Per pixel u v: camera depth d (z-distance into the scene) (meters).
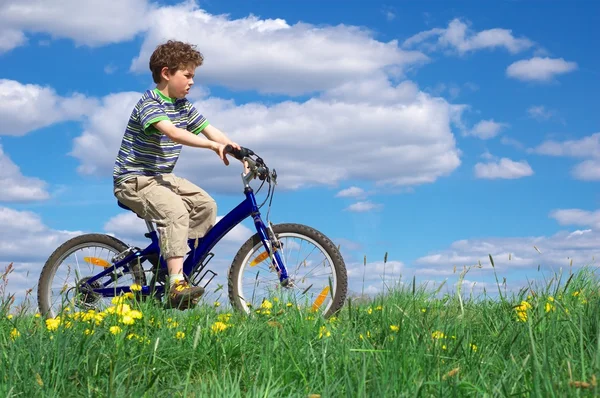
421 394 1.95
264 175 4.46
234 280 4.48
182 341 2.88
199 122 4.76
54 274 4.97
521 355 2.53
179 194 4.50
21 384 2.23
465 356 2.40
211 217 4.51
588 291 3.80
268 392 2.16
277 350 2.59
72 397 2.23
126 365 2.43
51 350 2.47
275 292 3.91
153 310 3.40
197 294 4.15
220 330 3.02
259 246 4.51
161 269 4.58
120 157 4.53
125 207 4.64
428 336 2.55
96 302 4.73
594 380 1.75
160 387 2.31
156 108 4.39
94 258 4.96
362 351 2.31
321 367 2.39
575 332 2.63
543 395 1.84
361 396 1.96
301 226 4.50
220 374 2.57
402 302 3.73
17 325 3.04
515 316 3.20
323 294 4.38
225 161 4.25
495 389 1.96
